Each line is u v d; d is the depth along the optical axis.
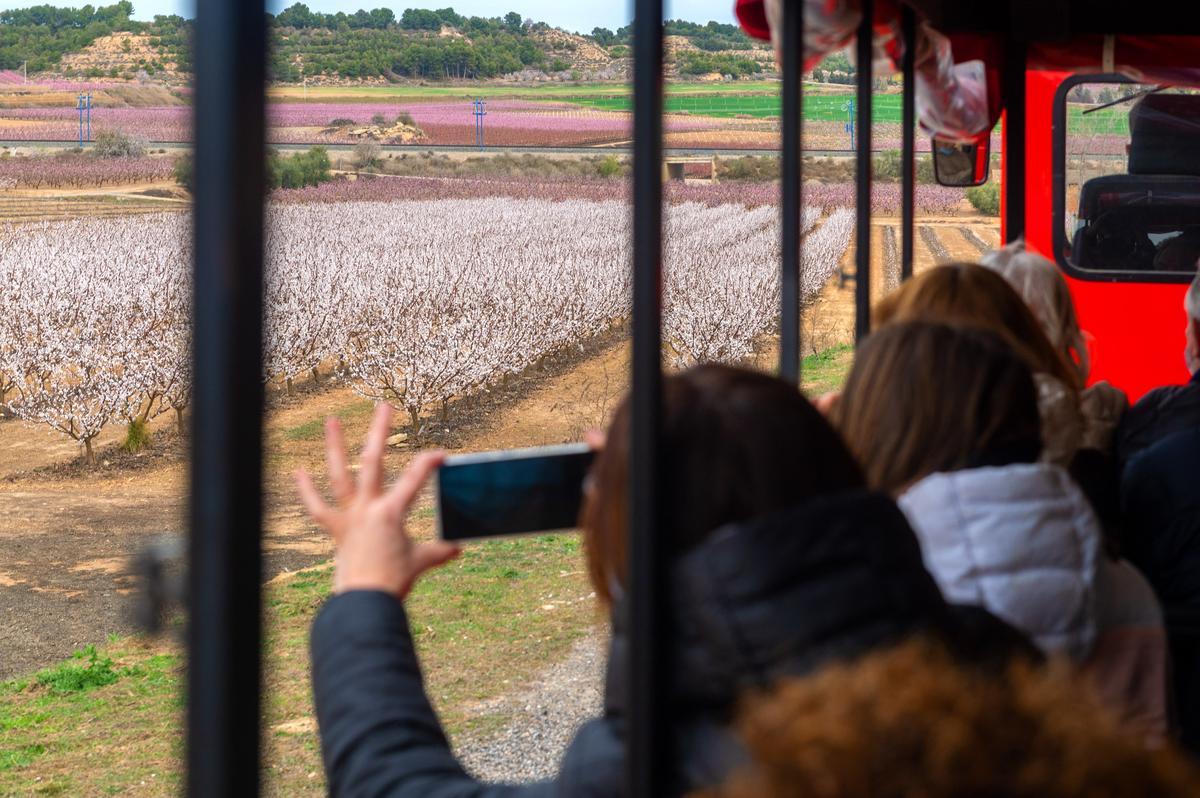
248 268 1.04
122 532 15.05
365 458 1.60
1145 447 3.41
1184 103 7.34
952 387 1.97
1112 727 0.87
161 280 29.47
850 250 47.31
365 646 1.47
